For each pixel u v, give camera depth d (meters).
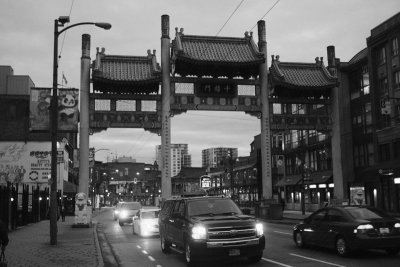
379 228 14.20
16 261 14.28
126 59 38.91
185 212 14.50
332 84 39.44
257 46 40.50
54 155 20.16
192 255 13.09
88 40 36.72
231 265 13.55
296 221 35.78
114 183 138.38
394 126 39.34
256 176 70.12
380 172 38.81
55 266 13.19
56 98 20.66
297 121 39.75
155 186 107.06
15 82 65.94
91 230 28.64
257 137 76.00
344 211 15.28
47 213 44.09
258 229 13.39
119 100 36.81
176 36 38.16
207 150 190.62
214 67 38.50
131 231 30.00
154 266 14.12
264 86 38.78
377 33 42.69
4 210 26.59
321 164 53.53
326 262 13.68
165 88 37.00
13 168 49.28
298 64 41.56
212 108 37.88
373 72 42.97
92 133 36.25
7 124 55.97
